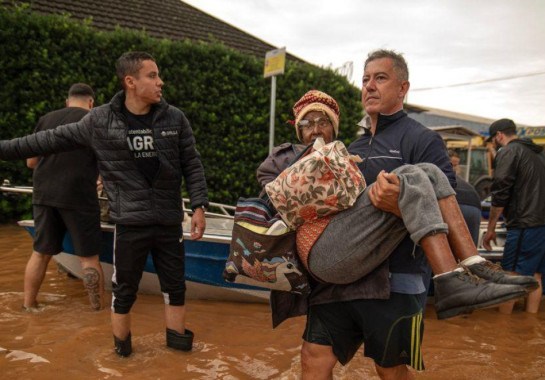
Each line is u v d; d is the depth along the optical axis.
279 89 9.76
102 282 4.23
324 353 2.29
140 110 3.20
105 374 3.06
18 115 7.70
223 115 9.26
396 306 2.16
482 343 3.95
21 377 2.98
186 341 3.44
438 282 1.87
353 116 10.53
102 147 3.14
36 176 4.08
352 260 2.04
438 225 1.86
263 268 2.16
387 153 2.35
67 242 4.67
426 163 2.06
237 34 12.27
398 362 2.18
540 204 4.61
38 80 7.73
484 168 17.41
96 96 8.09
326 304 2.26
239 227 2.23
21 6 8.13
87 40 8.10
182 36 10.88
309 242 2.11
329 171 2.03
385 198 1.94
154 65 3.16
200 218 3.42
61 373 3.05
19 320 3.94
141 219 3.16
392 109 2.42
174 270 3.39
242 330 4.00
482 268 1.86
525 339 4.07
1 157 3.14
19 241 6.89
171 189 3.27
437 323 4.44
